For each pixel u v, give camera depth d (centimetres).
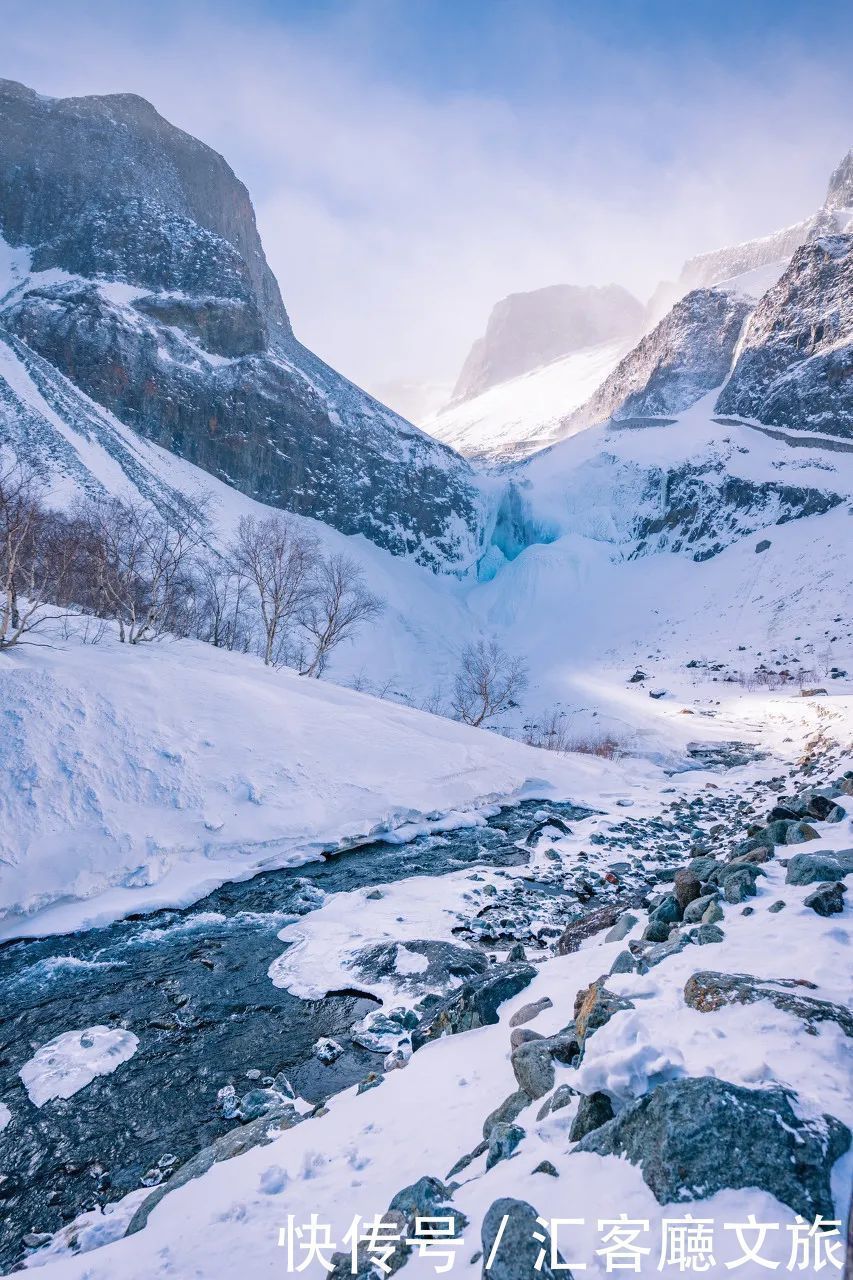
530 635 8031
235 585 5188
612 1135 336
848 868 757
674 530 8931
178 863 1523
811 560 7000
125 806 1578
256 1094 734
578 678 6166
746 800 2302
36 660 1870
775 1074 347
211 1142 681
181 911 1375
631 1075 362
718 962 547
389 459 10381
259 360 9569
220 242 10500
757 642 6200
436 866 1647
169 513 6244
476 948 1085
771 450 8994
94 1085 783
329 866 1642
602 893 1373
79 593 2981
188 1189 489
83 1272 404
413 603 8219
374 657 6525
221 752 1847
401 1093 551
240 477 8906
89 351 8106
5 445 5669
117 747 1695
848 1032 380
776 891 754
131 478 6538
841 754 2394
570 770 2688
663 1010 454
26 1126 716
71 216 10088
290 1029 896
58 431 6378
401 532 9894
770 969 512
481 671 5453
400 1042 808
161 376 8525
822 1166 280
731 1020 413
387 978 992
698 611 7244
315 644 4978
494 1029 639
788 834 1072
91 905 1352
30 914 1302
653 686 5569
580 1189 312
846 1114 314
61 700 1731
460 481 11050
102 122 11681
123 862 1459
